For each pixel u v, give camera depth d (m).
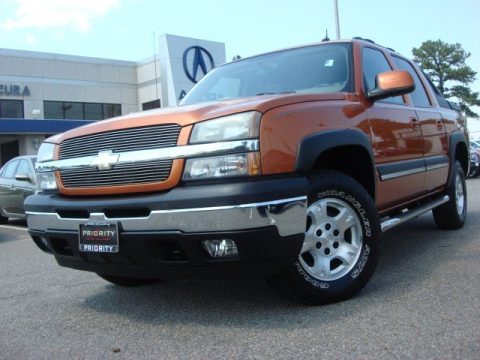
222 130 3.35
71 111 32.44
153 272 3.51
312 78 4.66
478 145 26.48
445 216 6.58
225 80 5.20
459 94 57.94
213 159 3.31
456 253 5.37
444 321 3.41
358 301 3.88
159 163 3.43
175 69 30.02
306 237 3.70
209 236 3.22
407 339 3.15
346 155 4.26
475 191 12.66
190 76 30.44
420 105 5.68
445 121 6.18
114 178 3.62
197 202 3.23
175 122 3.45
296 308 3.80
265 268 3.35
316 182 3.70
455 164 6.57
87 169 3.76
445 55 58.41
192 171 3.35
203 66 30.95
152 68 33.06
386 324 3.40
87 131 3.85
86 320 3.96
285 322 3.54
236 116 3.36
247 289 4.41
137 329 3.68
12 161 11.65
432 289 4.11
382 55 5.32
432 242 6.03
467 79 58.34
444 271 4.66
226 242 3.28
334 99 4.07
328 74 4.62
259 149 3.31
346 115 4.05
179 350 3.23
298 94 3.82
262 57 5.29
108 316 4.02
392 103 4.93
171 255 3.46
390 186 4.62
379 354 2.97
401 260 5.20
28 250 7.73
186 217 3.25
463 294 3.95
